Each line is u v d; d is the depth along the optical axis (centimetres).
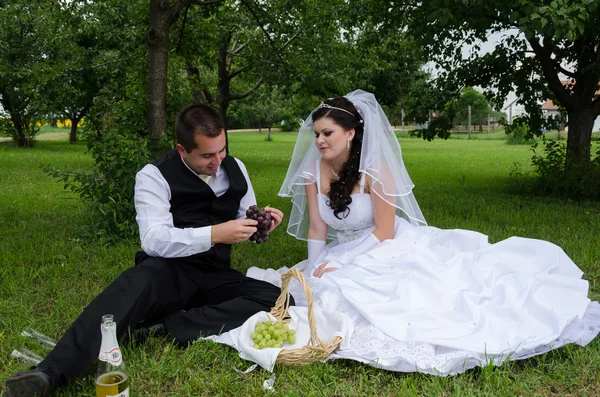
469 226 636
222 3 919
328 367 274
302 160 397
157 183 311
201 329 304
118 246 534
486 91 1103
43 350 296
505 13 759
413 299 306
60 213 735
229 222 299
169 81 973
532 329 292
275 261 489
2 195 895
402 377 270
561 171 950
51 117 2527
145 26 1003
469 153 2334
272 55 1290
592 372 275
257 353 274
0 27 2006
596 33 802
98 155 594
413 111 1150
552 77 961
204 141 293
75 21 1002
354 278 327
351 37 1418
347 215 360
